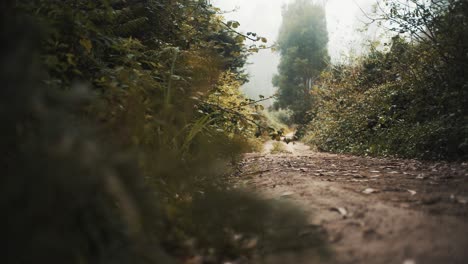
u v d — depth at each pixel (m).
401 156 7.73
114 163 1.31
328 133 15.66
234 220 2.20
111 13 4.30
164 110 3.58
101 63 4.07
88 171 1.18
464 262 1.57
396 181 3.67
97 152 1.22
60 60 3.54
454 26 7.27
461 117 6.98
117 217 1.63
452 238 1.83
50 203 1.11
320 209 2.53
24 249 1.13
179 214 2.38
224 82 8.17
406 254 1.68
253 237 2.10
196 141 4.24
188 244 2.03
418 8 7.79
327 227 2.14
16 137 1.26
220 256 1.94
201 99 5.47
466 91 7.05
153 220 1.81
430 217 2.21
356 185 3.46
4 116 1.14
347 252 1.77
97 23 4.80
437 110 7.95
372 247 1.80
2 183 1.12
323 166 5.77
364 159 7.48
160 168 2.62
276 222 2.14
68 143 1.14
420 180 3.73
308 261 1.73
